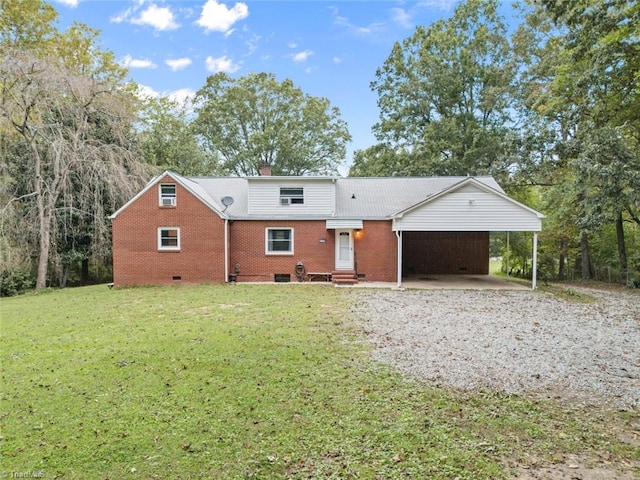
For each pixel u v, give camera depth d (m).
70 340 8.05
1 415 4.75
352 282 16.73
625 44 13.26
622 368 6.27
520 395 5.22
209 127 37.72
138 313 10.71
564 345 7.55
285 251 17.81
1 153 18.86
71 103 19.12
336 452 3.87
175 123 29.94
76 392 5.39
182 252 16.88
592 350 7.23
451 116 30.02
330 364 6.36
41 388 5.55
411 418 4.55
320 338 7.89
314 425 4.40
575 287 17.62
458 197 15.77
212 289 15.21
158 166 26.36
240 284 16.75
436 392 5.28
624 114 15.92
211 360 6.57
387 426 4.37
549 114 20.11
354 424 4.41
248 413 4.70
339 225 17.23
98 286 18.22
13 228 18.08
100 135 20.92
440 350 7.14
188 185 16.80
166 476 3.55
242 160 37.59
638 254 20.30
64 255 20.25
